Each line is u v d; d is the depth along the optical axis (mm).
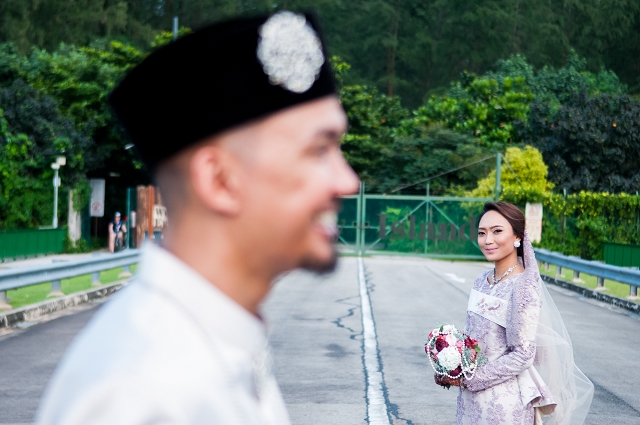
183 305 943
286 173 944
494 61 61188
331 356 9000
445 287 17219
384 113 39969
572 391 3979
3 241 21125
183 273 960
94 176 31266
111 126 28422
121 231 27125
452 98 41781
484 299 3957
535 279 3842
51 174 25328
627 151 33594
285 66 923
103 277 17438
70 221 27281
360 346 9641
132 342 881
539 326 3932
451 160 32719
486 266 25297
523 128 35344
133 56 30500
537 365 4000
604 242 22375
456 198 28688
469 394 3896
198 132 940
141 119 974
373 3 59656
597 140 33000
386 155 33750
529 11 64438
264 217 949
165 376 864
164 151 967
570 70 50625
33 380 7594
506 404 3779
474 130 35906
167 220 1007
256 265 976
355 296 15070
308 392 7320
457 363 3762
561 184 33625
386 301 14281
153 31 46312
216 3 48000
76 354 886
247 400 945
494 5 61531
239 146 943
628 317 13375
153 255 981
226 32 927
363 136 33844
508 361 3742
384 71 60719
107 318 927
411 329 11000
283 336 10289
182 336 914
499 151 32781
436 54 60844
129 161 29938
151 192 26734
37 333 10312
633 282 14844
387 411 6703
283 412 1144
